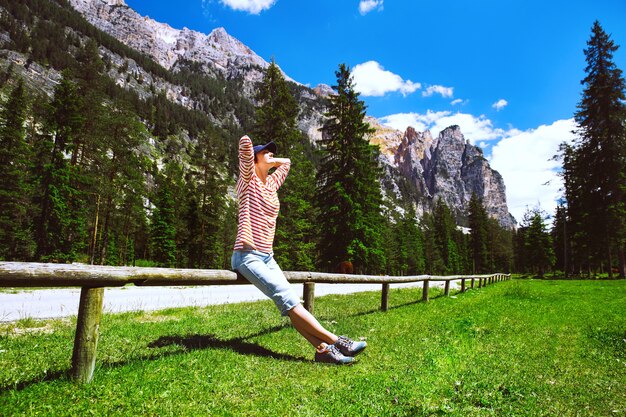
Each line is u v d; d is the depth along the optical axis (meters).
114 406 2.46
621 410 2.78
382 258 33.44
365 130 30.84
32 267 2.38
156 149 153.25
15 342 4.14
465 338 5.41
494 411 2.70
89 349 2.84
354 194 29.84
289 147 31.09
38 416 2.23
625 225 33.22
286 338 4.90
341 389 3.03
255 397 2.79
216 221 44.72
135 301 9.70
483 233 83.75
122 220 37.31
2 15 187.38
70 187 31.55
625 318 7.70
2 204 34.09
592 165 35.19
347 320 6.48
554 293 15.29
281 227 33.75
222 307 8.20
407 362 3.98
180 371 3.22
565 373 3.78
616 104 34.09
